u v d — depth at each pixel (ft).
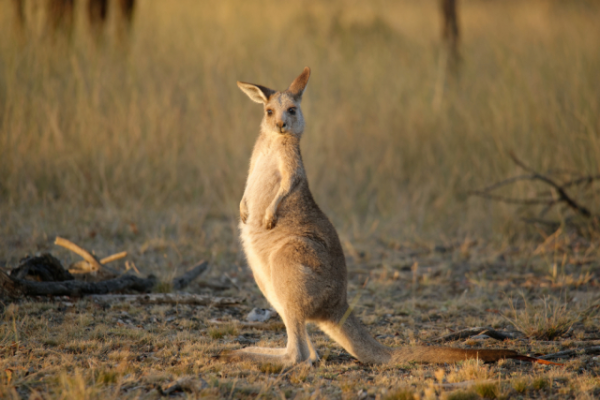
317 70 145.28
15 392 37.45
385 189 118.83
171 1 169.58
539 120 111.34
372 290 74.23
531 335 56.95
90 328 53.62
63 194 99.04
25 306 56.70
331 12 191.62
